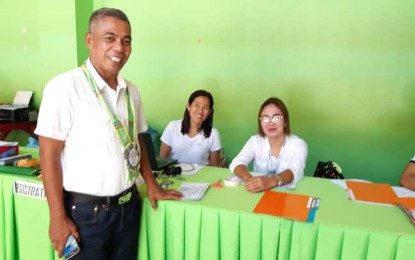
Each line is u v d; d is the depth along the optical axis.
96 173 1.11
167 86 3.17
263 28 2.79
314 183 1.65
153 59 3.16
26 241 1.54
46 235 1.48
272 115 1.80
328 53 2.68
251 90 2.92
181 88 3.12
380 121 2.65
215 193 1.47
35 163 1.63
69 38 3.20
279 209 1.28
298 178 1.67
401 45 2.51
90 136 1.09
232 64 2.93
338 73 2.68
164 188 1.51
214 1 2.88
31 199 1.49
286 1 2.70
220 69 2.97
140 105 1.42
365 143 2.71
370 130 2.69
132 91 1.35
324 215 1.24
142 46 3.17
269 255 1.24
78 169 1.11
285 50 2.77
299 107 2.82
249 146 1.96
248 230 1.25
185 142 2.41
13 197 1.53
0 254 1.61
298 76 2.78
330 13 2.62
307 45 2.71
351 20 2.58
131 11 3.14
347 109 2.71
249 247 1.26
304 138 2.84
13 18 3.36
